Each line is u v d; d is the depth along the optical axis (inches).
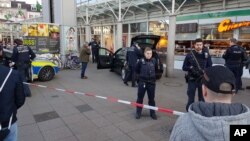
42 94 287.6
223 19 445.7
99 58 473.1
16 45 274.5
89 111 221.6
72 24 536.1
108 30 804.0
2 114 95.7
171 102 256.2
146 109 226.8
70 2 528.4
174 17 406.3
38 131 176.2
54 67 388.2
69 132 173.9
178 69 522.9
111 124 188.9
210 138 39.4
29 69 340.2
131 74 339.0
